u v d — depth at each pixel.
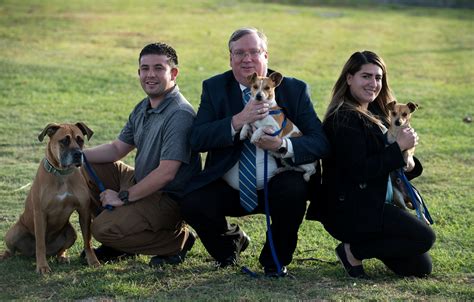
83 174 5.21
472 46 17.80
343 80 4.87
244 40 4.88
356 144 4.63
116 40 16.58
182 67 13.91
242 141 4.81
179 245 5.11
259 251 5.35
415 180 7.36
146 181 4.88
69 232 5.20
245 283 4.66
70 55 14.52
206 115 4.93
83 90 11.58
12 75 12.24
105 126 9.38
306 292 4.48
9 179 7.14
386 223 4.67
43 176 4.88
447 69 14.84
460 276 4.80
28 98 10.81
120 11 21.23
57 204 4.90
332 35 18.80
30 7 20.75
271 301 4.26
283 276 4.75
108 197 4.95
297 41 17.64
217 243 4.95
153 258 5.07
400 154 4.60
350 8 24.66
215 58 15.14
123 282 4.65
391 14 23.50
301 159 4.68
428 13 24.05
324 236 5.73
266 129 4.61
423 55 16.39
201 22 19.95
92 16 19.92
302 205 4.74
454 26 21.14
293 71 14.12
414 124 9.95
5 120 9.51
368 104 5.12
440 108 11.02
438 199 6.70
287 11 22.95
